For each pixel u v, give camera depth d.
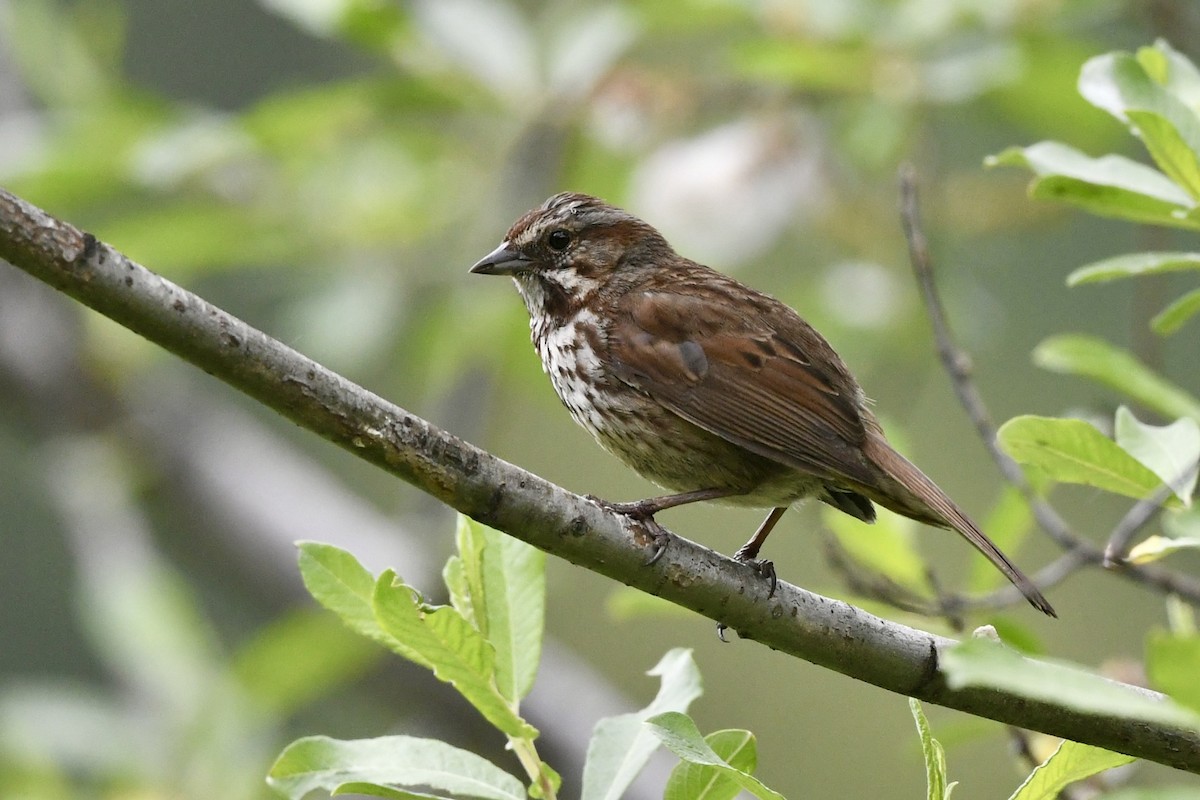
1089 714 5.91
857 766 16.03
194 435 14.44
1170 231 9.91
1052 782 5.36
